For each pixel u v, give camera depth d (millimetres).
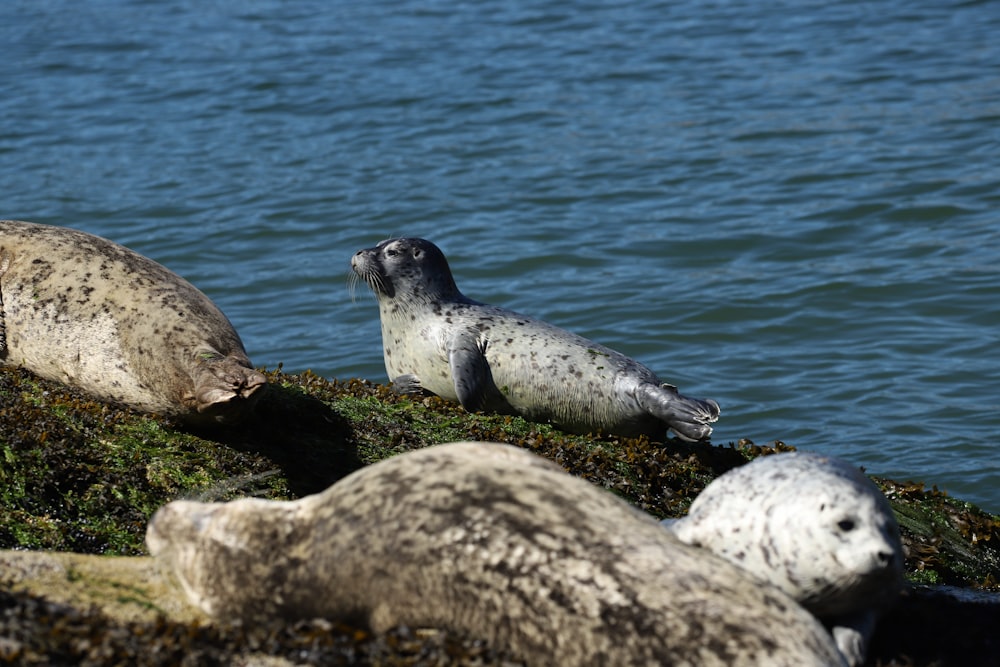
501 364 13344
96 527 8648
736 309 18828
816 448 14477
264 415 10711
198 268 21172
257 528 6766
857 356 17000
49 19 43219
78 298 10773
